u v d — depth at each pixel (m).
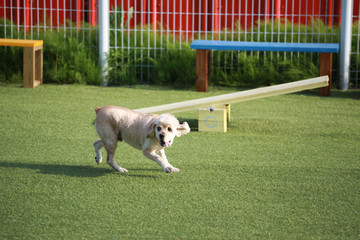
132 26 14.15
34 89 10.69
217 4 14.05
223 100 7.60
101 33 11.37
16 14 13.95
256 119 8.59
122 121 5.66
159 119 5.29
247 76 11.37
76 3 14.11
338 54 11.23
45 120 8.23
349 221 4.65
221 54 11.62
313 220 4.67
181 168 6.06
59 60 11.55
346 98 10.26
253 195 5.25
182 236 4.32
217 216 4.73
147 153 5.54
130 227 4.47
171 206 4.94
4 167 5.96
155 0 13.97
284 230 4.46
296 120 8.54
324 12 13.80
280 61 11.48
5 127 7.75
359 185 5.57
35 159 6.30
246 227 4.51
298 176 5.84
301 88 7.44
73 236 4.29
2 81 11.32
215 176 5.81
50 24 13.29
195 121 8.45
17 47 11.48
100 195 5.19
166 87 11.23
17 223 4.52
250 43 10.70
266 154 6.70
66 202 4.99
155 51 11.68
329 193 5.32
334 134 7.73
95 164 6.18
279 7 13.94
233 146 7.05
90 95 10.27
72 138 7.29
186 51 11.59
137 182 5.57
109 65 11.54
